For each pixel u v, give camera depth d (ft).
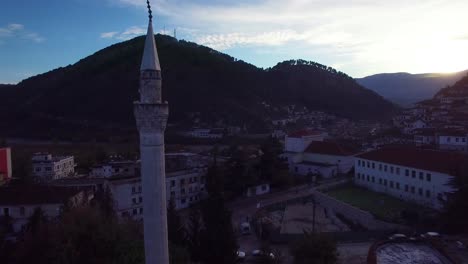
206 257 165.07
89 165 432.66
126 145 564.30
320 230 207.31
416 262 165.89
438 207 240.53
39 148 561.02
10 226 225.15
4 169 313.73
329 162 366.43
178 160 348.18
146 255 99.30
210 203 175.42
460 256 167.02
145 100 96.48
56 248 153.48
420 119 520.83
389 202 262.67
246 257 191.83
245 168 311.68
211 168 269.03
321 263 159.12
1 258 162.91
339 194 292.61
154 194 97.96
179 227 176.24
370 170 304.91
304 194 302.04
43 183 296.51
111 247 160.66
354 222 241.76
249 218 255.09
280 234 212.64
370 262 162.81
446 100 644.27
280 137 628.69
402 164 271.08
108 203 232.12
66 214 180.75
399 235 192.95
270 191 317.42
